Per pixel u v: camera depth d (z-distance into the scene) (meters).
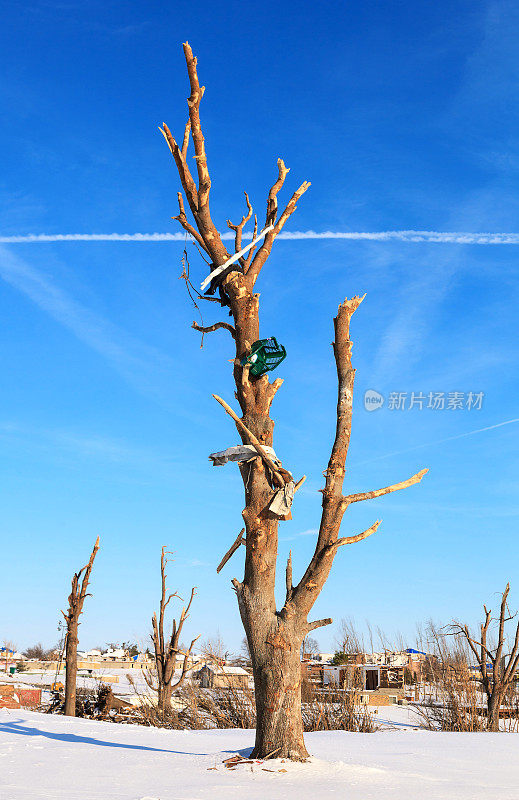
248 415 9.23
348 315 9.70
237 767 7.72
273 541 8.76
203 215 10.07
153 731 12.92
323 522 8.75
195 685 20.36
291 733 8.26
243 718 17.89
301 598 8.54
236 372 9.45
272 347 9.29
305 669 19.28
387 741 12.56
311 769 7.64
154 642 22.00
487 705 20.50
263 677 8.38
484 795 6.60
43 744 9.92
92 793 6.30
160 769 7.80
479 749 11.36
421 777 7.70
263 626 8.48
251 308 9.66
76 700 22.27
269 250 10.04
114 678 49.22
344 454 9.05
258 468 8.91
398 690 30.98
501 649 21.55
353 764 8.20
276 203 10.28
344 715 17.06
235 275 9.77
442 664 20.95
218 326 9.92
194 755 8.92
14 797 6.01
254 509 8.77
